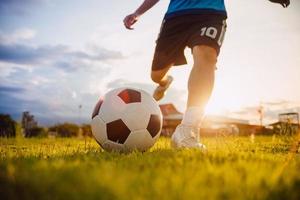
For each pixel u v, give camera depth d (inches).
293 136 245.4
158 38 171.9
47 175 68.8
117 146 156.9
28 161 102.0
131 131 155.3
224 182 67.5
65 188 59.9
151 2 177.5
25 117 727.7
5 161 101.3
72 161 102.5
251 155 111.8
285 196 61.6
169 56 169.8
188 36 158.1
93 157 119.1
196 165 84.7
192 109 149.0
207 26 152.3
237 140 235.8
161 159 98.4
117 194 56.7
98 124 159.5
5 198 59.7
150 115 159.5
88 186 60.7
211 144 202.5
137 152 138.6
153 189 59.6
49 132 730.8
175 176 68.7
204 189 60.7
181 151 128.6
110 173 71.4
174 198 55.7
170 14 163.2
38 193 59.8
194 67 150.6
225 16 157.2
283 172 81.0
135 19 181.5
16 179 66.8
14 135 669.3
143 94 163.3
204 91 148.6
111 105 157.5
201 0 156.9
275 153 156.0
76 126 735.1
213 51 151.0
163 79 188.2
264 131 577.0
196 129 149.8
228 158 102.0
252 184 65.1
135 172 78.0
